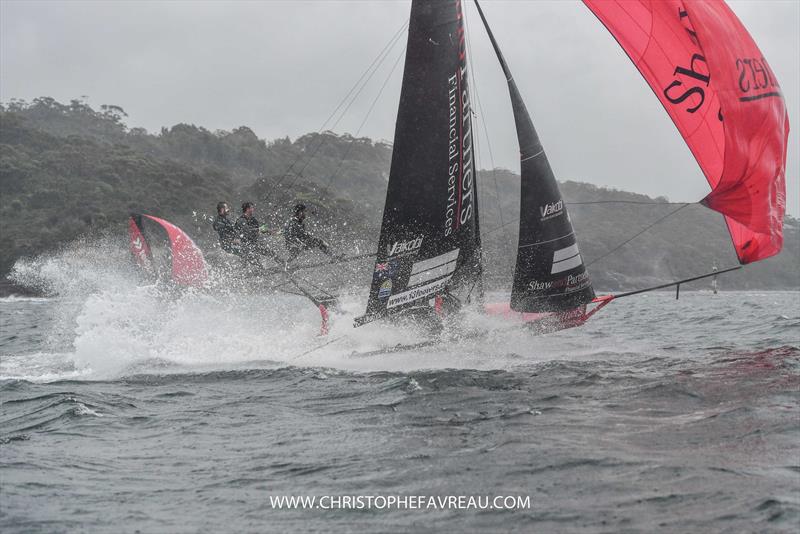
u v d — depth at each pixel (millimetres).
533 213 41156
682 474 19281
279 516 17641
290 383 34625
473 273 41906
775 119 35625
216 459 22484
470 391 30984
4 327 79250
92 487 19984
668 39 36438
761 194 35969
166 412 29281
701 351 42031
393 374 35781
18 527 17188
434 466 20875
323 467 21234
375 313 40906
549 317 42250
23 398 32719
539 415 26328
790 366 34781
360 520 17250
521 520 16859
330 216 150500
